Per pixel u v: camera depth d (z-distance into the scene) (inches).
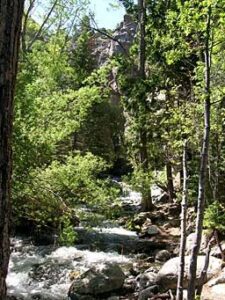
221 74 356.5
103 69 817.5
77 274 514.3
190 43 319.9
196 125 387.5
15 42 106.8
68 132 504.4
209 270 459.8
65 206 470.3
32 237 633.6
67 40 1023.0
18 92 429.7
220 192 538.6
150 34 844.0
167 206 808.9
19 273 517.7
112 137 1213.7
